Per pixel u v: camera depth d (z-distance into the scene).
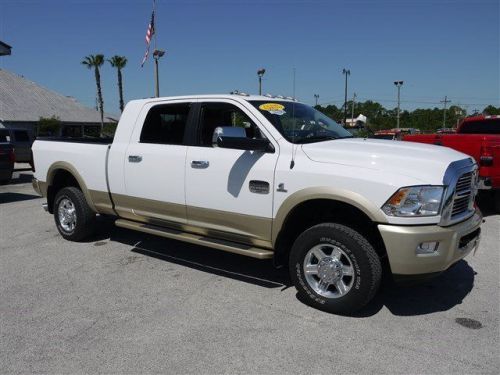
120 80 49.53
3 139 17.94
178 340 3.71
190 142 5.10
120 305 4.41
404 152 4.15
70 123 44.44
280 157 4.40
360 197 3.88
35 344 3.67
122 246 6.41
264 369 3.29
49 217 8.62
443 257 3.82
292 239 4.68
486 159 7.93
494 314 4.20
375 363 3.37
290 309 4.30
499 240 6.72
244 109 4.77
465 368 3.30
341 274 4.11
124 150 5.70
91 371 3.28
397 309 4.30
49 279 5.14
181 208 5.17
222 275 5.23
